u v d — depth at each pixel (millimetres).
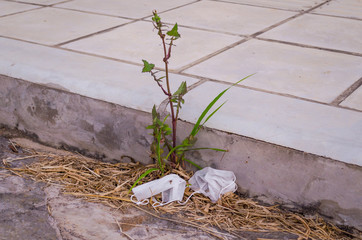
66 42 3627
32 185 2484
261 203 2381
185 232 2150
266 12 4719
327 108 2586
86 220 2211
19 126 3088
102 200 2377
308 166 2211
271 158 2295
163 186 2359
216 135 2418
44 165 2701
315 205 2242
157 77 2959
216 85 2859
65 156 2836
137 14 4555
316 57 3430
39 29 3963
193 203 2371
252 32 4027
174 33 2260
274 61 3322
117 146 2736
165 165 2564
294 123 2395
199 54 3439
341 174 2141
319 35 3969
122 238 2092
